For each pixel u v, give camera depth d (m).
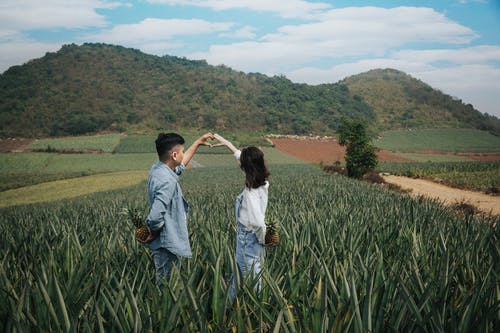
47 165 112.50
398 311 3.23
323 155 130.50
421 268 4.55
